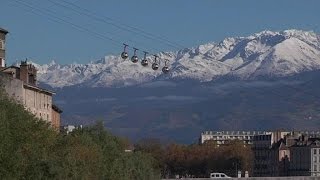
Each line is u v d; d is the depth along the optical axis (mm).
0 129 170375
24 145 181750
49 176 187625
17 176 172625
